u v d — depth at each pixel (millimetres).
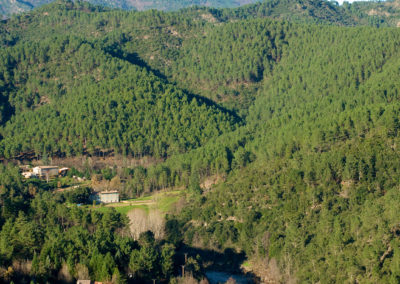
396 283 125250
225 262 173500
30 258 145375
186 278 147875
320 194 175500
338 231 150000
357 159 177750
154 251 152000
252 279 159750
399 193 155875
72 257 139875
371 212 152125
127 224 182750
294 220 169500
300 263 152750
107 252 143000
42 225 172000
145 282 142875
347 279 136375
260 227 178125
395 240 138500
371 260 135750
